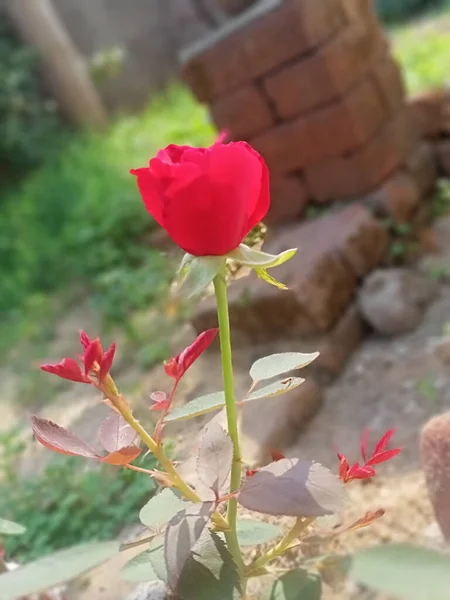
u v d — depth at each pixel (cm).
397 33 250
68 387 96
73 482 63
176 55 294
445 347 73
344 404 72
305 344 80
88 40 285
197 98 105
